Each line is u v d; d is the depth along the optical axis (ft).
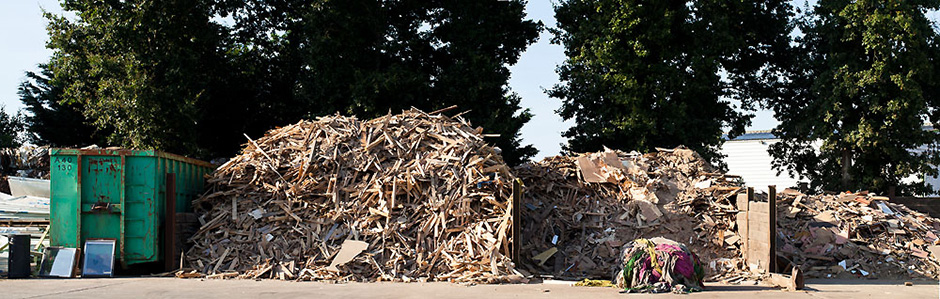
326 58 91.91
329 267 42.73
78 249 42.93
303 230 45.39
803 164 115.96
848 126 100.17
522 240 48.65
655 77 95.71
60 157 43.39
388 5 100.42
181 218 45.42
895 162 102.17
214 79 102.01
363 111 90.17
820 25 103.19
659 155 56.70
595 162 54.70
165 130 88.89
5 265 47.26
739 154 151.12
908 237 51.78
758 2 108.88
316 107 95.40
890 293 38.06
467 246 43.52
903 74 96.53
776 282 40.81
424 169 46.91
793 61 108.99
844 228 51.31
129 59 88.58
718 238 48.06
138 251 43.42
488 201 45.73
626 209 50.14
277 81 110.22
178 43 92.48
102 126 91.30
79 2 95.66
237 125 107.24
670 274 37.63
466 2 96.48
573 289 37.93
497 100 96.02
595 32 99.40
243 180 48.34
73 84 100.32
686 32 96.37
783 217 52.95
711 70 96.22
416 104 92.12
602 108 99.25
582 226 50.03
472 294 35.86
